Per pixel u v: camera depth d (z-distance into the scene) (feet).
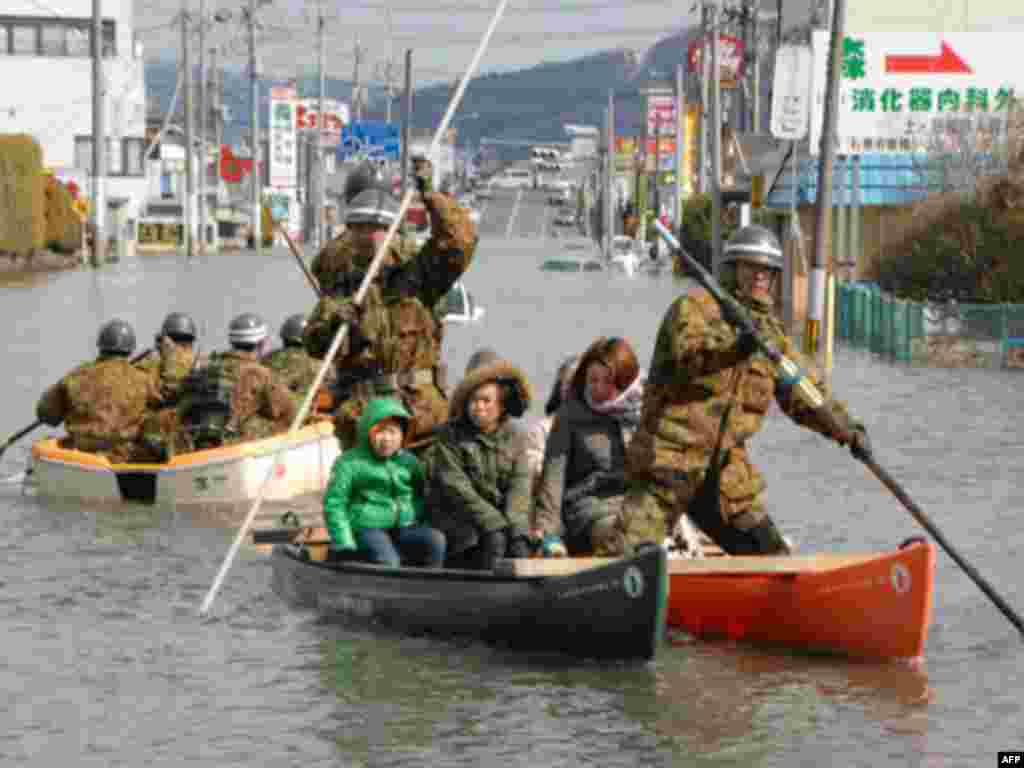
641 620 54.65
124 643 59.36
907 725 49.98
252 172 580.71
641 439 57.77
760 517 59.11
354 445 68.23
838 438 57.21
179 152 638.94
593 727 49.70
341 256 69.41
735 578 58.65
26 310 240.32
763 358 57.62
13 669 56.13
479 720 50.34
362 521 63.26
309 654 57.88
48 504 87.76
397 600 60.34
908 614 55.31
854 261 223.51
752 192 219.41
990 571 71.10
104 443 91.25
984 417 124.06
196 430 90.53
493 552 61.16
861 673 55.52
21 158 374.43
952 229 189.57
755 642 58.75
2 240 370.53
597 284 346.54
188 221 491.31
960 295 188.14
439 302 69.36
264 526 81.30
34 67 515.50
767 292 58.23
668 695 52.80
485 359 64.59
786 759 46.96
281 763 46.70
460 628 58.80
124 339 92.63
